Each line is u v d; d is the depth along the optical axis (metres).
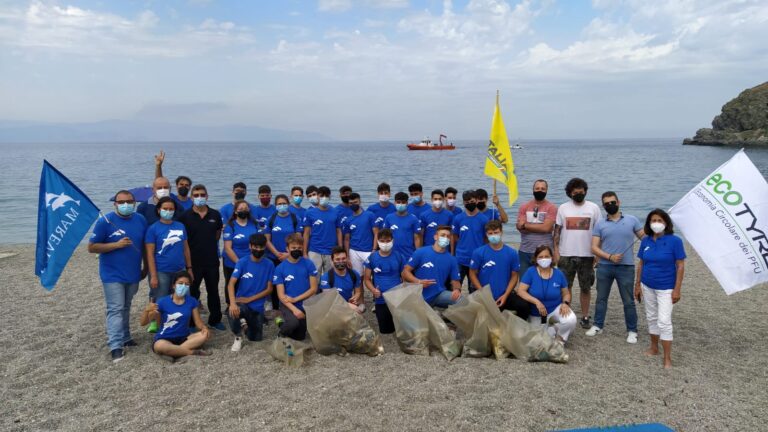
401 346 6.48
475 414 4.88
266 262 7.18
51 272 6.26
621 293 6.97
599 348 6.68
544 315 6.71
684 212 6.76
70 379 5.70
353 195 8.77
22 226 20.50
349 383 5.56
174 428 4.66
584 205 7.41
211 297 7.45
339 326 6.32
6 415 4.93
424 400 5.16
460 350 6.41
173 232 6.85
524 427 4.65
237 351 6.55
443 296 7.25
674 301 6.10
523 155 94.12
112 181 39.97
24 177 42.72
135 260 6.58
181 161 77.62
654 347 6.42
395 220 8.48
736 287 6.36
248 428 4.65
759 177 6.38
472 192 7.98
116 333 6.33
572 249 7.41
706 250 6.54
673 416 4.87
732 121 111.88
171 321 6.36
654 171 48.50
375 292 7.25
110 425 4.72
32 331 7.36
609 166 57.28
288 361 6.04
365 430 4.61
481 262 7.20
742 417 4.85
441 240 7.20
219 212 7.93
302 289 7.11
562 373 5.83
